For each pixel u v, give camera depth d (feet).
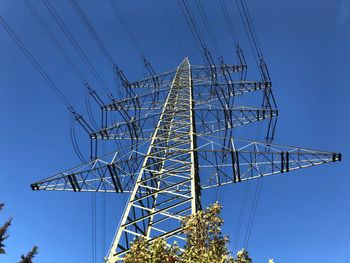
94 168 89.61
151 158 90.02
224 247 52.06
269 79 122.31
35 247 79.10
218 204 55.31
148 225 69.82
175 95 133.18
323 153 81.10
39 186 91.09
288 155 82.79
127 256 48.88
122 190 88.58
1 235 77.92
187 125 106.42
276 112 113.70
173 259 48.44
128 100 127.85
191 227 53.47
